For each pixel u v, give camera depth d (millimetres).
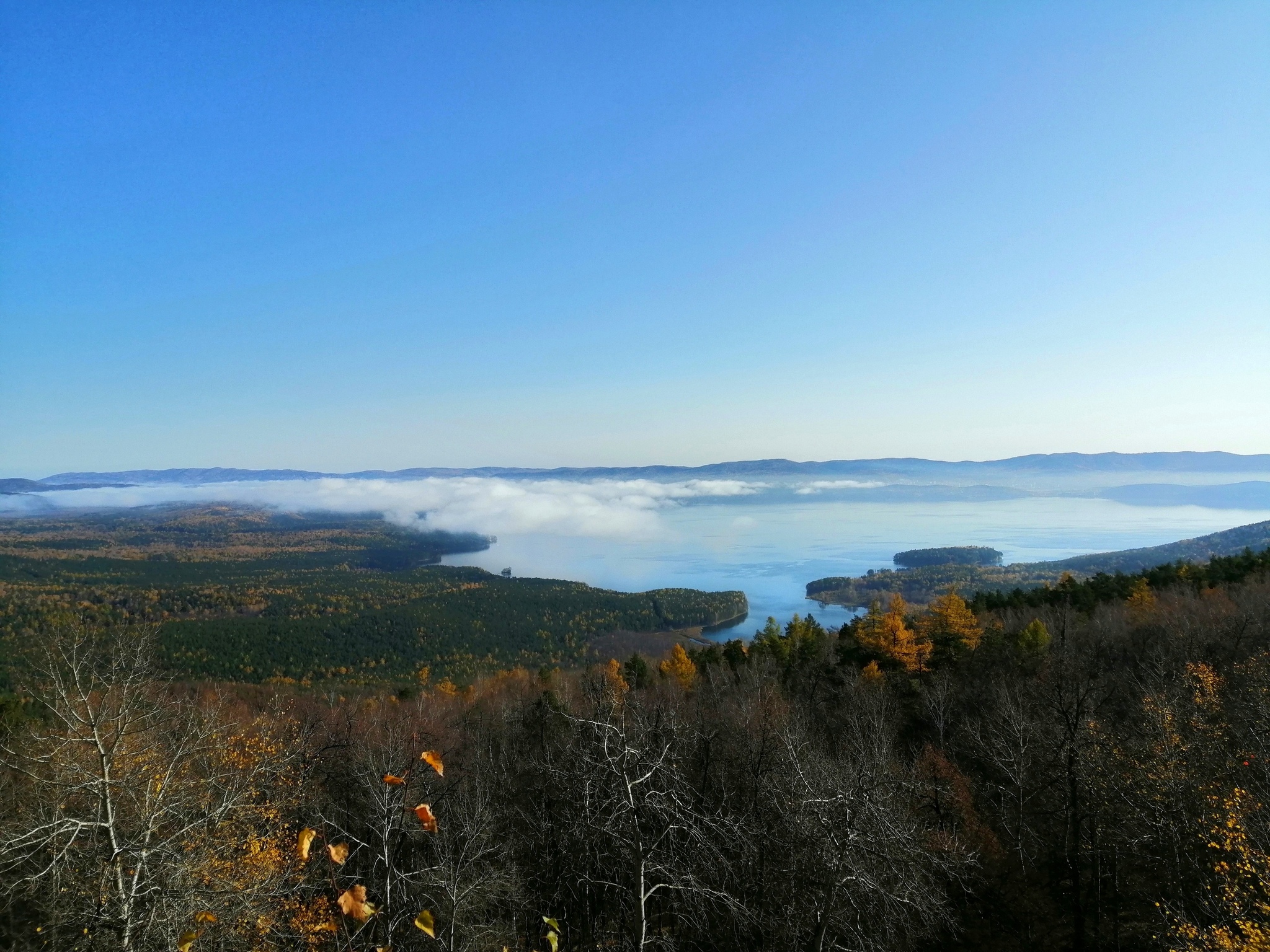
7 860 12594
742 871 17000
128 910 11086
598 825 11406
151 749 14938
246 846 15492
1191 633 35562
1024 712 28609
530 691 47094
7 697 19781
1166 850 20516
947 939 20766
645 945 12750
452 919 14133
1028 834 24812
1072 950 20156
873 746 24141
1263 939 13242
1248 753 20688
